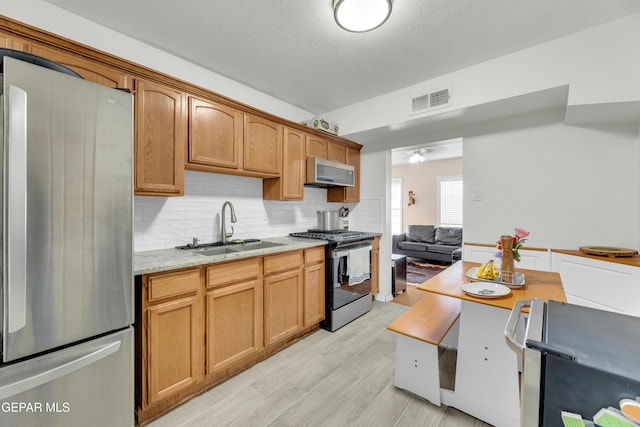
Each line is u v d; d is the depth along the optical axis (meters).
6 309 0.90
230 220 2.55
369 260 3.17
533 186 2.48
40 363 0.99
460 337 1.61
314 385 1.84
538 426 0.69
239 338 1.95
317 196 3.58
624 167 2.13
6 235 0.90
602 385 0.60
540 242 2.44
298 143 2.83
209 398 1.71
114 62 1.61
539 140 2.45
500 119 2.64
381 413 1.60
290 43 2.02
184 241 2.26
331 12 1.70
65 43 1.45
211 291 1.78
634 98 1.72
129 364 1.25
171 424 1.51
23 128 0.92
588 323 0.79
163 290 1.54
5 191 0.89
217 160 2.11
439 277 1.76
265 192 2.82
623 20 1.75
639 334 0.73
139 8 1.67
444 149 5.39
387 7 1.56
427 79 2.57
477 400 1.55
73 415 1.08
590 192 2.25
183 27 1.85
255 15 1.73
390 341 2.46
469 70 2.33
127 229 1.22
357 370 2.01
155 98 1.77
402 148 3.41
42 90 0.97
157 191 1.77
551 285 1.54
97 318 1.13
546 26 1.82
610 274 1.90
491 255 2.67
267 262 2.15
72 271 1.06
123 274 1.21
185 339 1.64
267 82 2.64
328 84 2.68
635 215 2.10
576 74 1.88
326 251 2.71
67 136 1.03
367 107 3.04
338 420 1.55
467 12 1.69
